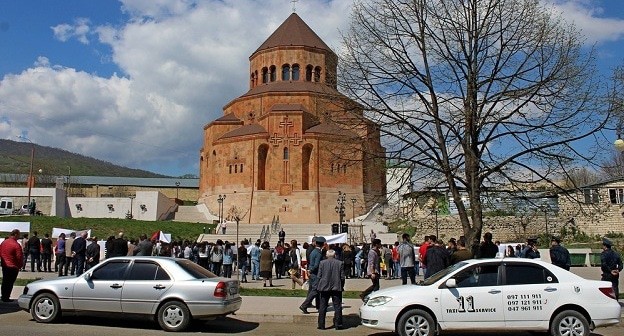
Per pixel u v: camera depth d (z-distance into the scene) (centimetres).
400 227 5275
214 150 6775
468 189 1789
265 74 7250
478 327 1197
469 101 1775
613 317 1191
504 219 5009
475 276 1230
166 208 6888
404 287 1264
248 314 1573
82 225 5441
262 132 6366
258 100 6869
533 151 1805
